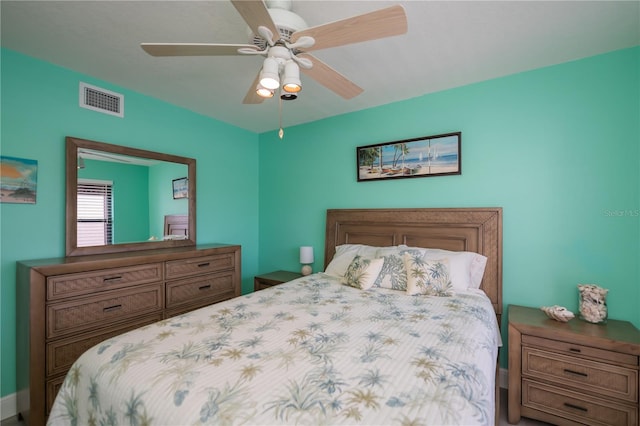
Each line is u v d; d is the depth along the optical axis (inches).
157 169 112.2
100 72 91.7
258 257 157.4
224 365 43.5
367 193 123.0
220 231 137.6
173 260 97.6
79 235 90.5
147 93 107.4
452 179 104.2
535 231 90.7
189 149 124.0
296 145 144.2
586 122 83.8
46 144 85.3
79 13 64.3
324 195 135.3
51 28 69.6
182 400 36.2
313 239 138.9
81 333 76.6
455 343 51.3
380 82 99.0
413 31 71.0
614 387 66.2
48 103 85.7
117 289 83.7
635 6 61.8
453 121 103.8
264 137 155.8
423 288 82.2
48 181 85.7
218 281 112.7
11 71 79.1
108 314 81.7
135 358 45.8
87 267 77.4
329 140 133.5
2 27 69.0
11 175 79.0
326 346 50.0
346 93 77.5
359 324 60.4
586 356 69.1
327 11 63.3
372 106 120.7
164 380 39.9
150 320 90.9
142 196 107.3
